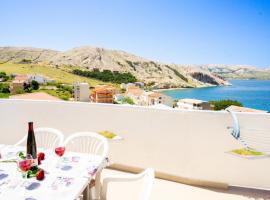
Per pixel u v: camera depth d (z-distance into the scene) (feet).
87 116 11.54
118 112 10.85
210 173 9.62
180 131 9.86
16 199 4.37
